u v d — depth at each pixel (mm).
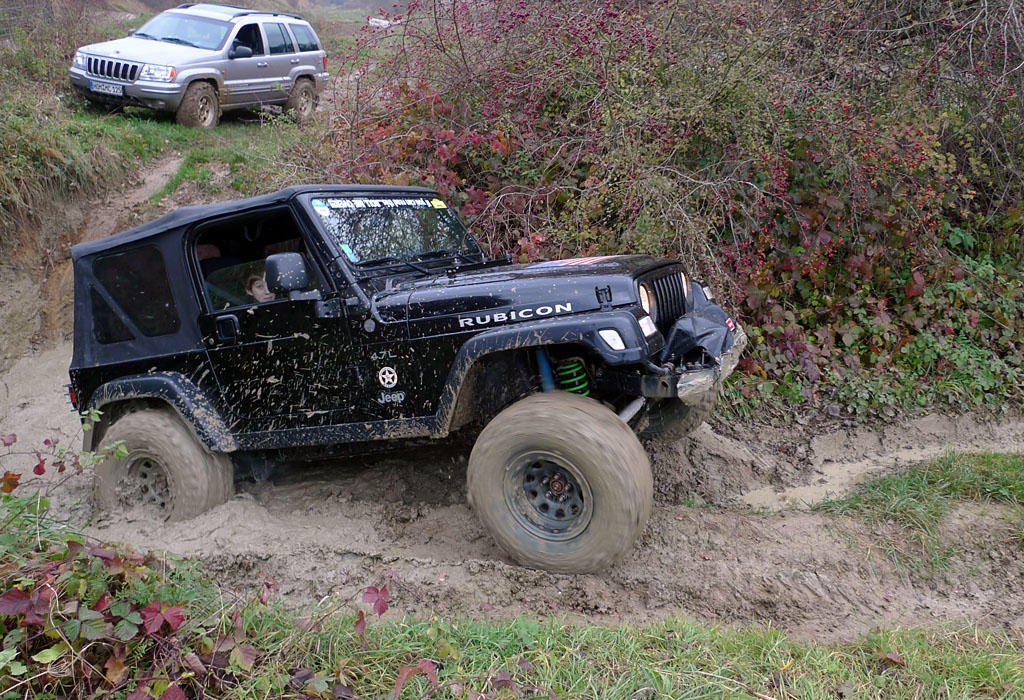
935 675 2875
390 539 4312
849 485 4973
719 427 5824
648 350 3523
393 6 7914
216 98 12039
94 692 2590
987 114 6934
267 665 2768
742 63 6609
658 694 2697
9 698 2520
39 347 7695
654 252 5957
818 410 6039
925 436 5750
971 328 6594
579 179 6996
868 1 7309
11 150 8477
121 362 4566
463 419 3969
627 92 6598
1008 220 7066
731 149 6590
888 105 6910
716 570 3756
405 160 7484
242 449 4375
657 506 4465
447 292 3840
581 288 3658
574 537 3586
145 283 4500
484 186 7391
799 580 3686
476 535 4293
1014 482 4598
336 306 3996
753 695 2719
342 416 4109
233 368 4312
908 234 6613
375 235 4375
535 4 7344
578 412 3537
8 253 8070
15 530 3242
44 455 6066
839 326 6547
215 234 4406
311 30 14203
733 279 6320
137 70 11141
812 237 6520
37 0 14445
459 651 2922
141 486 4574
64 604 2746
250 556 3951
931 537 4055
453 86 7500
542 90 7051
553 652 2945
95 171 9336
